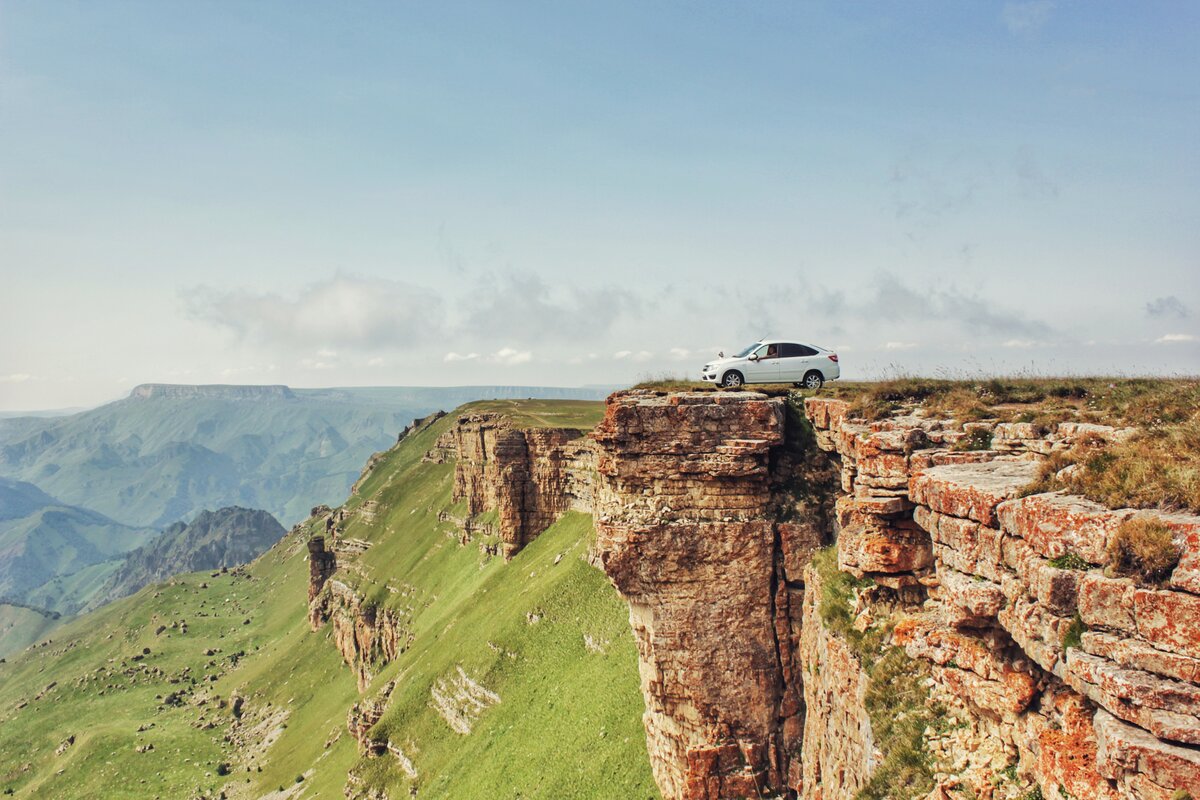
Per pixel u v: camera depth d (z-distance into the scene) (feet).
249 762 427.74
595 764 147.13
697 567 113.60
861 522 80.64
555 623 232.94
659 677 114.21
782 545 113.50
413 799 222.28
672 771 116.06
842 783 78.33
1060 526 45.62
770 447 115.75
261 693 537.24
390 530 596.29
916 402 109.19
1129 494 45.65
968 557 56.08
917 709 63.62
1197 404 73.97
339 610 533.96
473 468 449.48
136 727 507.30
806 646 104.88
